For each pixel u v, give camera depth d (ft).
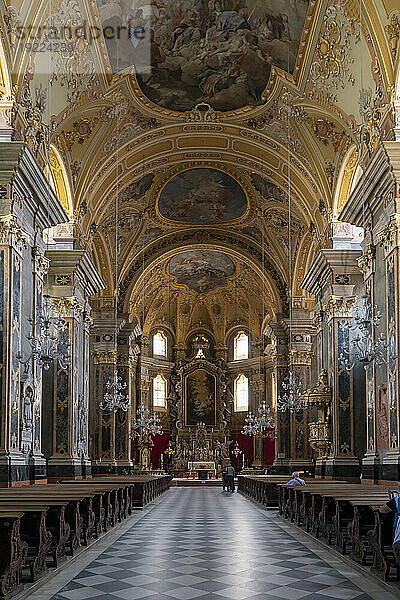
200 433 131.44
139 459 114.21
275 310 100.73
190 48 57.21
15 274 45.93
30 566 25.03
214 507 62.85
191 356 135.95
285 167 75.36
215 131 73.72
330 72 56.39
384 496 31.96
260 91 65.10
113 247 95.35
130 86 62.03
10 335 44.57
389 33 46.32
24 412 47.16
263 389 126.31
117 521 45.96
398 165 45.96
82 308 71.97
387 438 49.14
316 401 68.95
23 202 48.44
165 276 120.98
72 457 65.67
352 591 23.03
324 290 73.46
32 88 49.37
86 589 23.31
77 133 65.00
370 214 53.42
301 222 87.40
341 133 64.03
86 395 75.56
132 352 108.68
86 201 71.82
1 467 42.91
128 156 74.38
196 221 97.60
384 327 49.96
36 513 25.04
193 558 30.30
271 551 32.60
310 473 96.43
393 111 47.09
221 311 134.82
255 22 55.01
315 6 50.80
